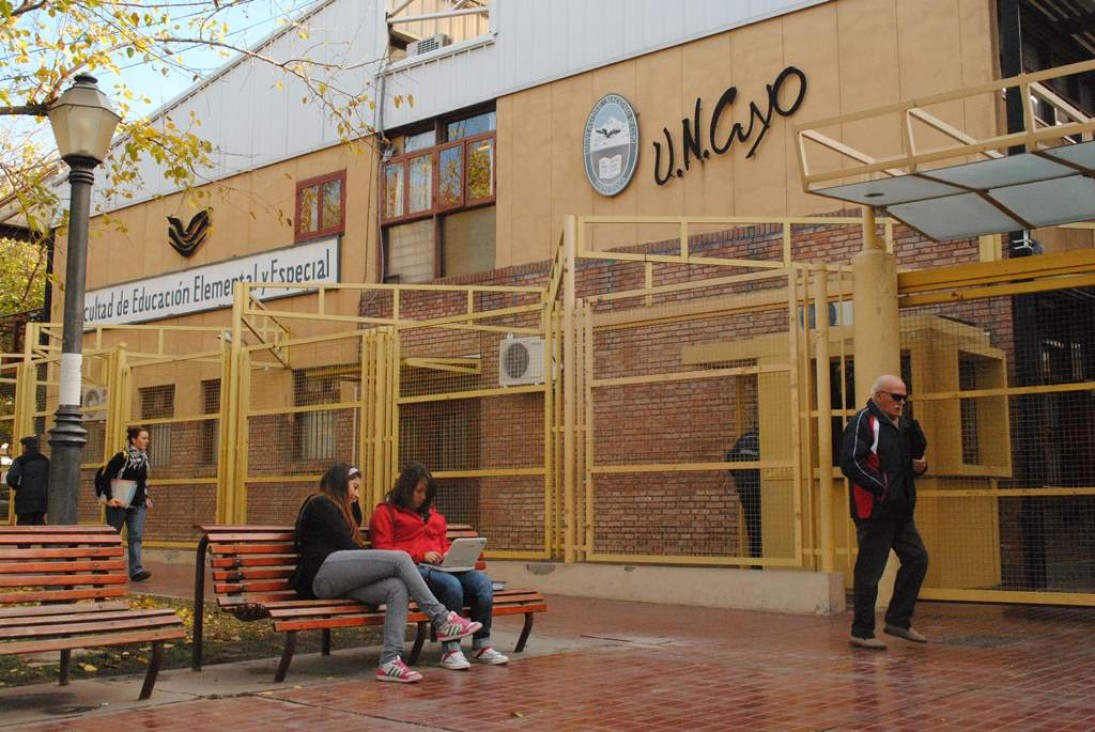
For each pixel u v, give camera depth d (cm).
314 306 2017
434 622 689
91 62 1158
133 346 2336
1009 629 892
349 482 729
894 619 816
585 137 1681
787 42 1493
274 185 2123
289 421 1542
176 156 1296
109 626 581
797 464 1046
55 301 2484
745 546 1080
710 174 1546
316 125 2070
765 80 1510
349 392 1544
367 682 662
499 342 1542
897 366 1028
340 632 909
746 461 1076
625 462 1174
